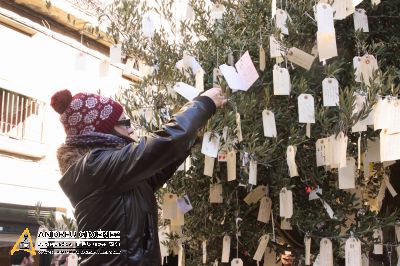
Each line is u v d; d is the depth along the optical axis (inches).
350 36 102.5
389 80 82.0
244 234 105.7
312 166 96.0
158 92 110.1
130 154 61.1
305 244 93.2
